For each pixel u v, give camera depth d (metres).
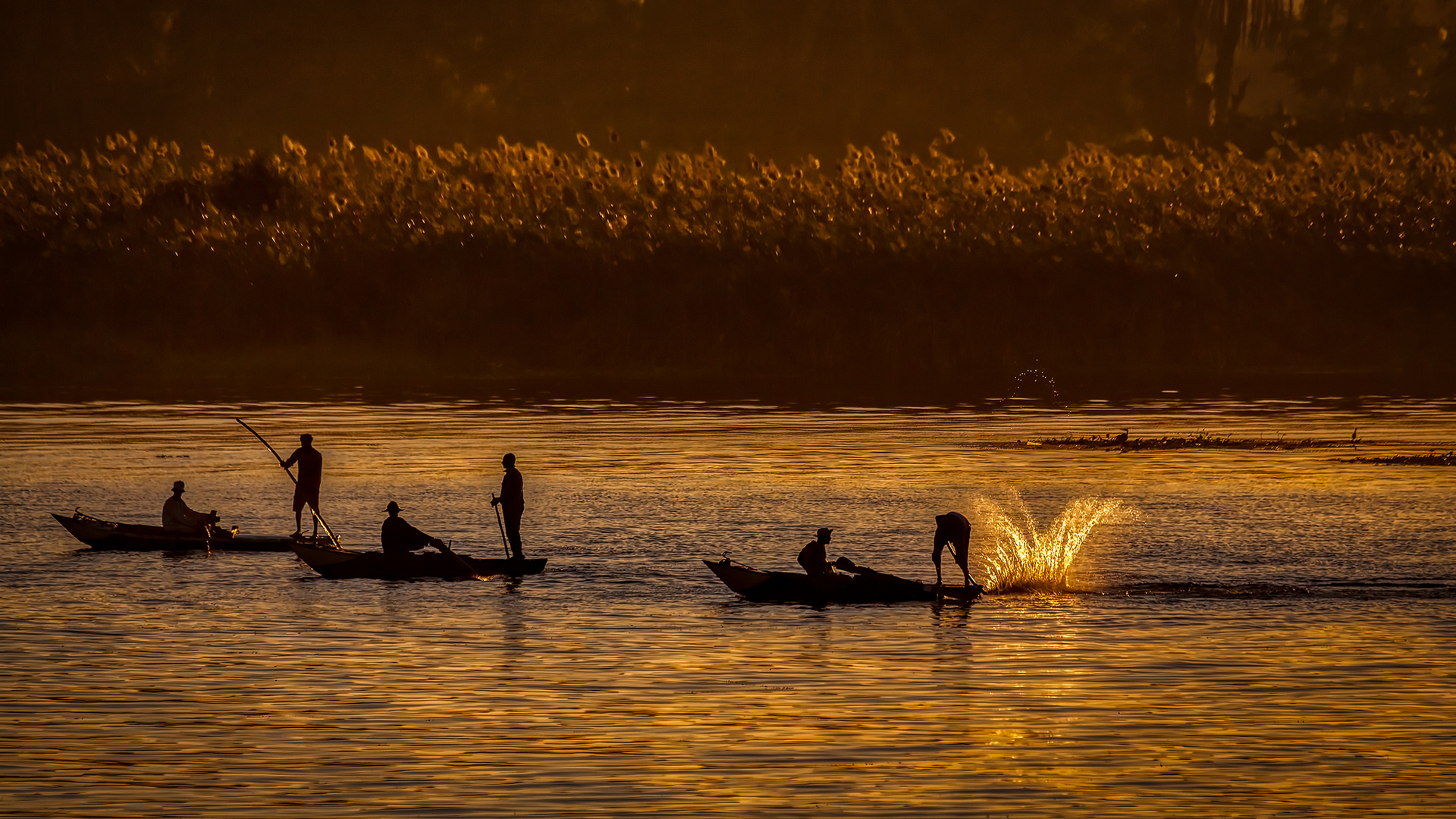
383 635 69.00
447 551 83.75
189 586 80.88
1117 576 83.19
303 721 55.12
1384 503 111.94
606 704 57.44
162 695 58.59
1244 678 60.69
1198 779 48.78
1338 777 48.94
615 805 46.53
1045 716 55.62
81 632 69.44
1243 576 82.75
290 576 84.00
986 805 46.59
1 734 53.53
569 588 80.56
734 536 98.06
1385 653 64.75
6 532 100.94
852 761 50.72
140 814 45.78
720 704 57.25
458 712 56.34
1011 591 79.31
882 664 63.47
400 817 45.50
